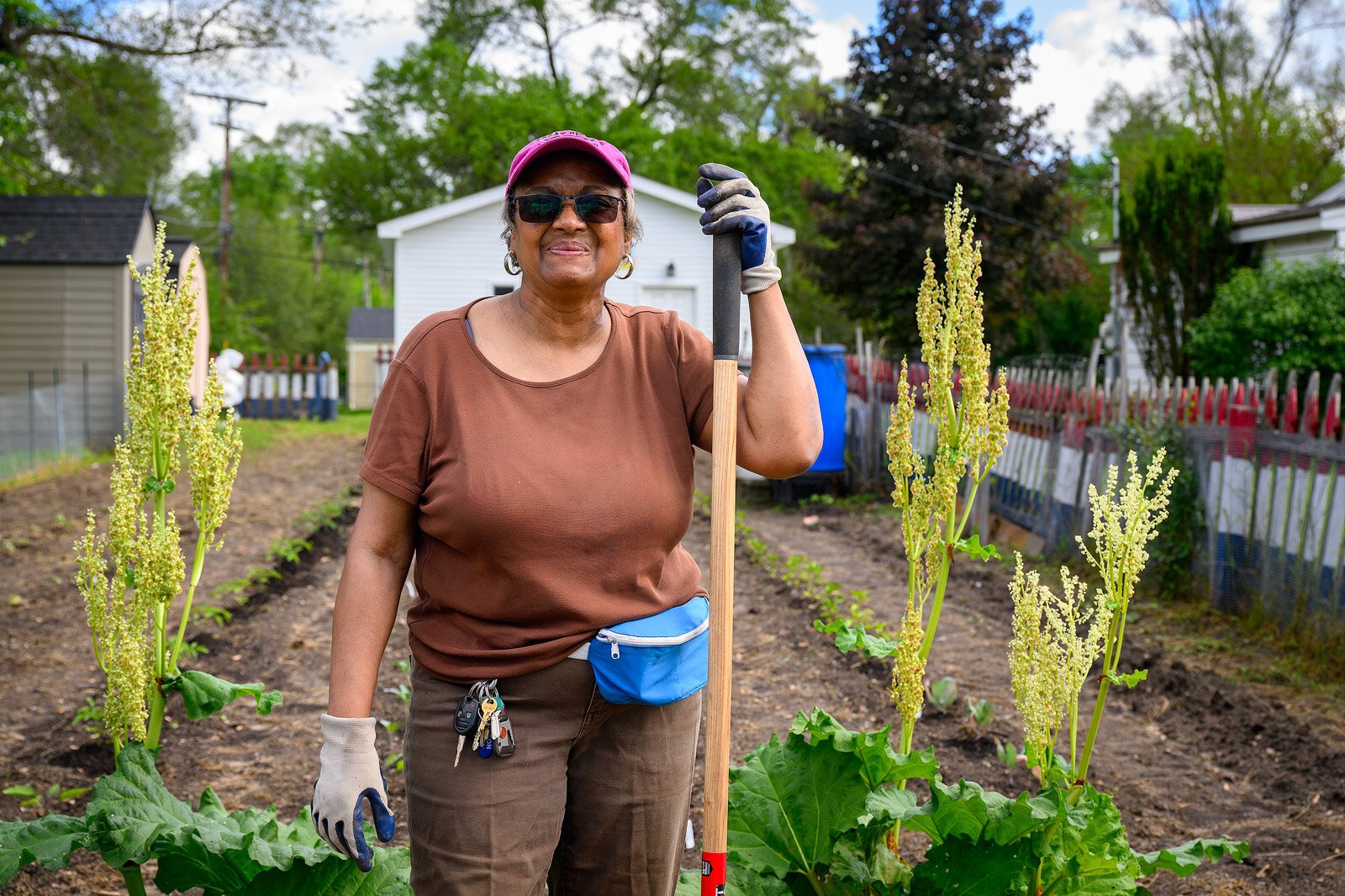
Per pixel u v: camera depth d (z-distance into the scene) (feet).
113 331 59.82
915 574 9.04
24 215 61.77
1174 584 23.95
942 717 16.26
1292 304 37.32
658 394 7.22
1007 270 76.43
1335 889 11.02
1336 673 18.28
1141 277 49.55
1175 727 16.30
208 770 14.21
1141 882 11.40
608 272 7.00
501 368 6.98
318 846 8.58
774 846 8.49
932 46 82.28
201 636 20.16
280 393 88.74
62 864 7.61
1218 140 92.43
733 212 6.88
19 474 47.24
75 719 15.72
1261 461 21.50
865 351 44.83
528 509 6.61
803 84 131.34
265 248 146.72
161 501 8.99
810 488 40.50
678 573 7.30
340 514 36.37
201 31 59.47
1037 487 29.86
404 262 65.26
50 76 64.64
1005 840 7.97
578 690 6.79
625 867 7.14
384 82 125.90
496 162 118.42
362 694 6.79
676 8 124.98
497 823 6.62
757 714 16.44
